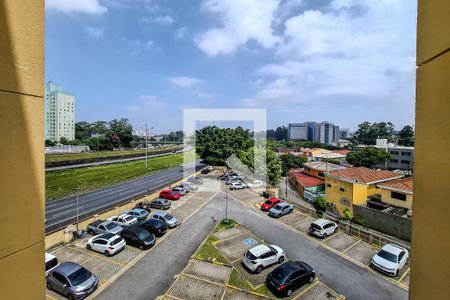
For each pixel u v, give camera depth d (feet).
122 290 40.37
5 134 6.37
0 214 6.33
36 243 7.38
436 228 5.46
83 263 47.98
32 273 7.27
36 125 7.24
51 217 77.20
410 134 244.63
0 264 6.38
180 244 56.59
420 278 6.05
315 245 56.80
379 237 56.90
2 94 6.26
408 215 71.56
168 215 67.36
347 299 39.01
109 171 155.74
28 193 7.05
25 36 6.82
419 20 6.24
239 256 51.65
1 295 6.41
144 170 161.68
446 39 5.12
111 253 50.55
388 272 44.73
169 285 41.75
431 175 5.62
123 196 102.37
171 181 128.57
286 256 51.85
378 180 87.25
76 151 217.15
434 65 5.54
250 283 42.55
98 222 62.28
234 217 74.49
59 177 133.28
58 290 38.70
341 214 87.10
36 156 7.27
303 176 127.65
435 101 5.49
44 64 7.45
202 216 75.15
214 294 39.73
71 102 282.97
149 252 52.65
